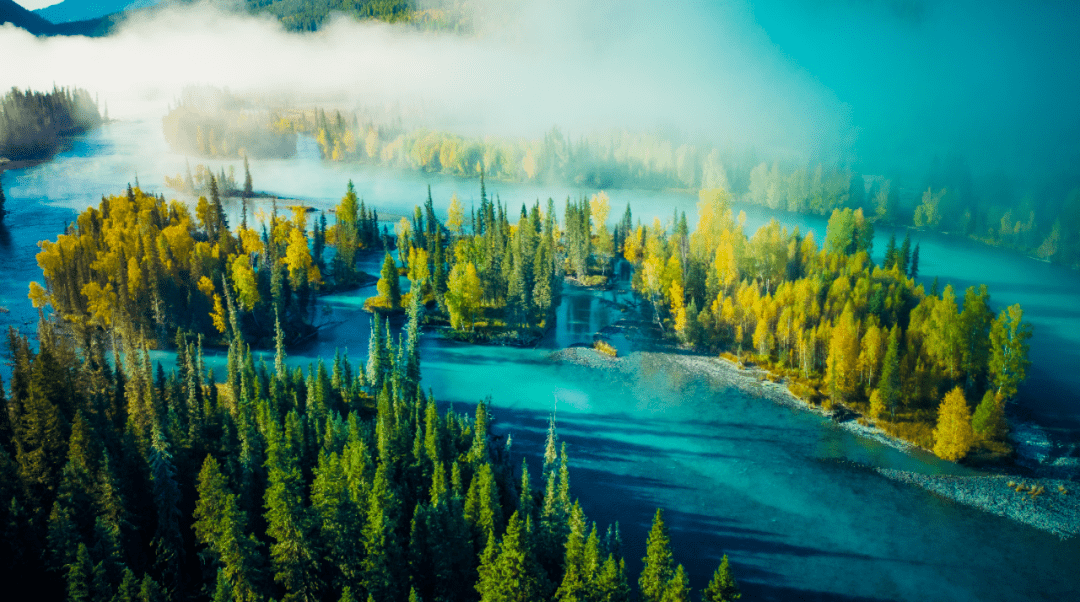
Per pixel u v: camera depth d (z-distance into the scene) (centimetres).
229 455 7312
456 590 6228
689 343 13800
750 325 13125
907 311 12669
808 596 6931
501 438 10112
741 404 11188
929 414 10269
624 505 8438
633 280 16950
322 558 6131
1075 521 8056
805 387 11388
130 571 5200
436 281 15638
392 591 5941
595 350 13650
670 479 9031
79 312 14125
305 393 9456
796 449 9744
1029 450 9556
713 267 14588
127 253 14938
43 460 6569
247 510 6694
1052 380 11800
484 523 6450
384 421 7938
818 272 14425
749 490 8769
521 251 15912
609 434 10269
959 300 16112
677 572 5291
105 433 7262
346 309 16112
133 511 6425
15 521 5769
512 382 12219
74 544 5694
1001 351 10056
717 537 7844
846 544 7731
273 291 14212
